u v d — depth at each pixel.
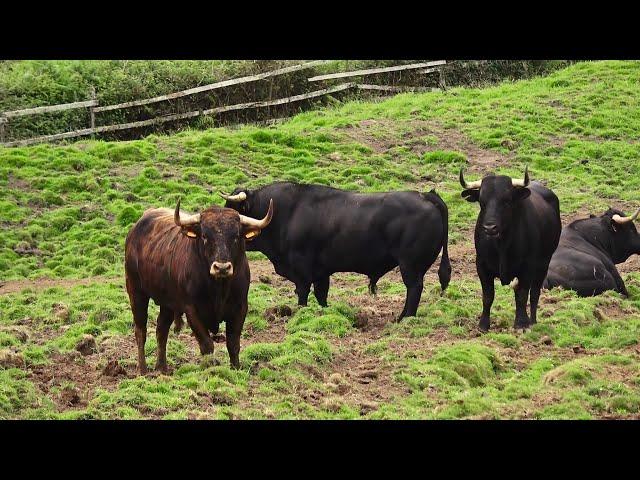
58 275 20.05
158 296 13.50
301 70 33.53
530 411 12.32
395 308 17.38
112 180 23.86
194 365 13.61
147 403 12.31
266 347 14.21
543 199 16.55
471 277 19.28
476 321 16.17
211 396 12.47
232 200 17.25
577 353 14.58
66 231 21.95
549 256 16.31
